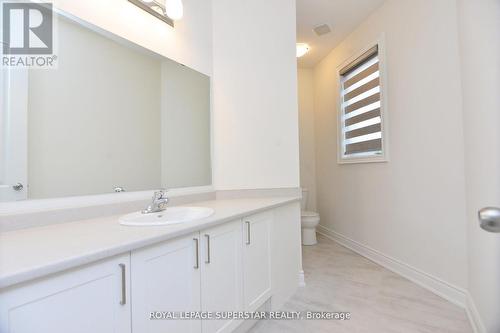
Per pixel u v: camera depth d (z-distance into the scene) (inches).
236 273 60.8
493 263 53.4
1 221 41.8
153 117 71.0
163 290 43.1
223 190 90.3
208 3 91.2
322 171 162.7
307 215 142.6
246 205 72.5
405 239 97.0
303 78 172.6
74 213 51.1
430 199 85.9
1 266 27.4
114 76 61.6
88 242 36.1
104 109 59.3
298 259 92.0
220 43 93.0
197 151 84.7
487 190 54.1
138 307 39.1
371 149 121.1
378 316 71.7
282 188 94.1
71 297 31.4
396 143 101.1
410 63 93.6
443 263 81.4
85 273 32.7
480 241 60.7
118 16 62.6
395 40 100.7
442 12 80.3
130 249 36.6
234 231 60.6
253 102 94.0
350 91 135.9
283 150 94.7
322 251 129.9
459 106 75.2
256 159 93.4
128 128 64.5
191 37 83.5
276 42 95.3
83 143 54.9
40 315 28.7
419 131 90.0
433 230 84.8
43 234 40.6
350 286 90.7
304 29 125.3
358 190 126.5
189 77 82.4
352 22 120.0
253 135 93.6
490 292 55.2
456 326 66.2
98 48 58.3
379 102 115.0
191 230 46.6
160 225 46.8
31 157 46.7
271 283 75.4
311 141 172.6
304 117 171.8
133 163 65.2
